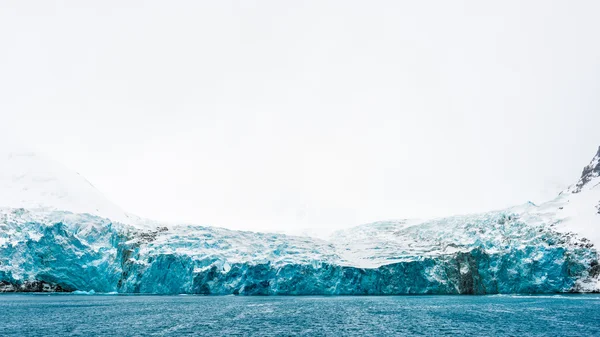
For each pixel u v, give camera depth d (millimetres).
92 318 75062
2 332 61750
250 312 86438
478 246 147875
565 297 126062
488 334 64625
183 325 69312
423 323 74375
